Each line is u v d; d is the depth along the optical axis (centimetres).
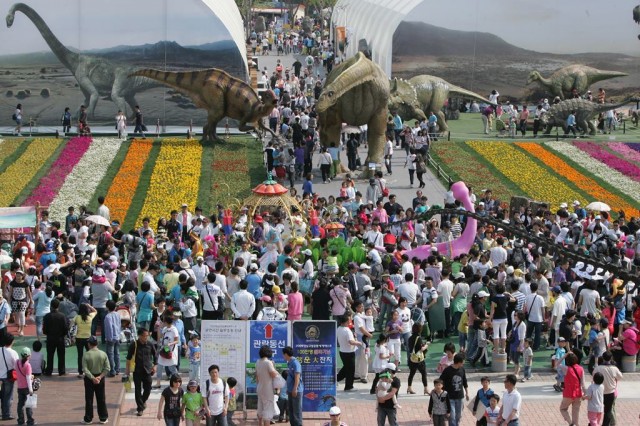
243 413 3478
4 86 7744
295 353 3444
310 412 3522
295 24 13338
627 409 3609
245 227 4675
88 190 6338
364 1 9719
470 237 4784
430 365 3941
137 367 3466
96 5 7712
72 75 7775
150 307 3859
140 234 4831
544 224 5062
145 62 7781
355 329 3744
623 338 3909
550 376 3872
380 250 4578
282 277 4078
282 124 7512
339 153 6812
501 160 7012
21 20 7700
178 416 3256
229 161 6888
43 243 4528
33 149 7056
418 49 8619
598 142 7450
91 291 3997
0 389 3369
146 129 7675
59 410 3444
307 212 5059
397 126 7400
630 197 6481
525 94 8681
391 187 6475
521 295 3994
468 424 3484
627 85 8656
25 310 4109
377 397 3306
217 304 3903
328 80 6731
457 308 4141
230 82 7194
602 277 4200
